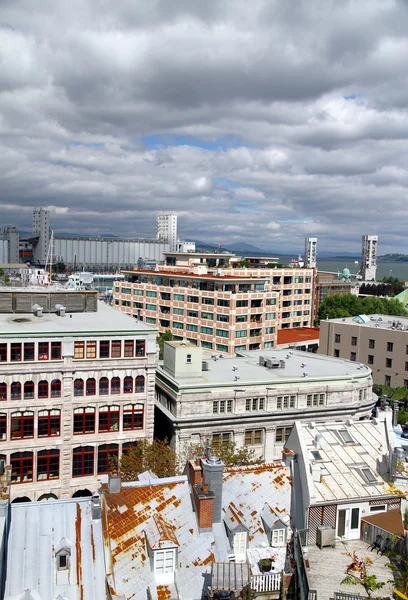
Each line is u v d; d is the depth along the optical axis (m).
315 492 33.62
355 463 37.31
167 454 59.78
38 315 71.88
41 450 63.53
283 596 30.38
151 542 32.66
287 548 33.91
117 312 79.94
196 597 31.09
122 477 55.66
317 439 38.81
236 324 127.56
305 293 177.88
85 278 157.38
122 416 66.62
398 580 26.58
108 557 32.56
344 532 33.16
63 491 64.38
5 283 163.75
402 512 33.03
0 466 36.44
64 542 33.38
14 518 34.69
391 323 122.69
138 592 31.03
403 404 100.50
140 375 66.94
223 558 33.25
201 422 68.06
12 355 61.66
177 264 195.12
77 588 31.78
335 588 27.00
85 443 65.19
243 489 37.56
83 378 64.56
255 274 162.50
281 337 151.38
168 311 145.75
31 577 31.84
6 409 61.56
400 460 37.41
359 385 77.25
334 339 121.56
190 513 35.47
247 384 71.19
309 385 74.50
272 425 71.75
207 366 79.38
